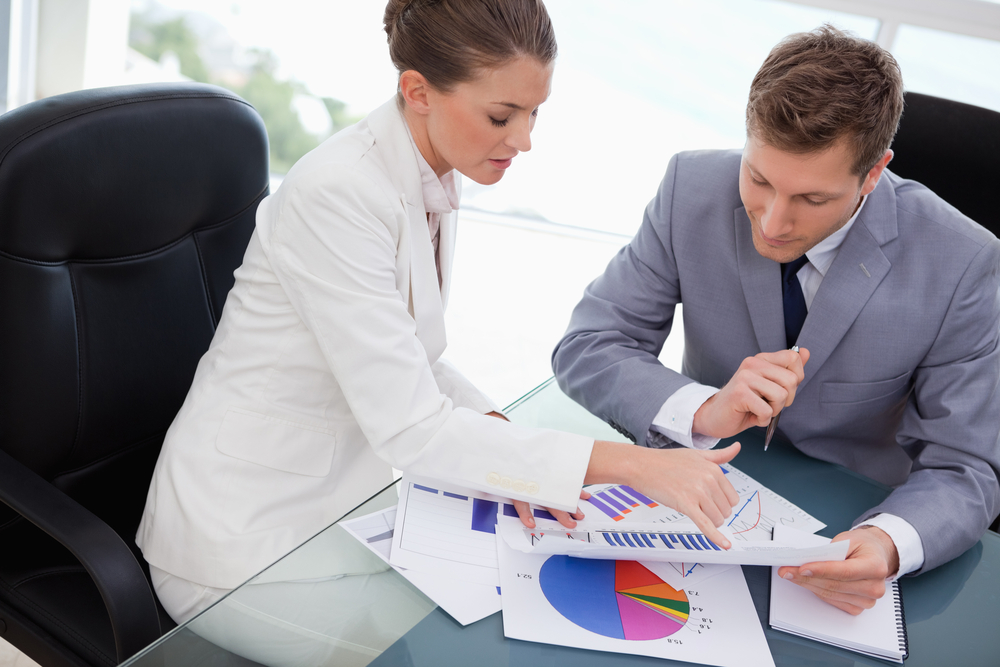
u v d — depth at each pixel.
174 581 1.04
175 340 1.23
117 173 1.07
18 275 1.00
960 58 3.21
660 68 3.60
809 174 0.92
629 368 1.15
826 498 1.02
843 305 1.11
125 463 1.22
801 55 0.92
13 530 1.11
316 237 0.91
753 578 0.87
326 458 1.07
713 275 1.23
